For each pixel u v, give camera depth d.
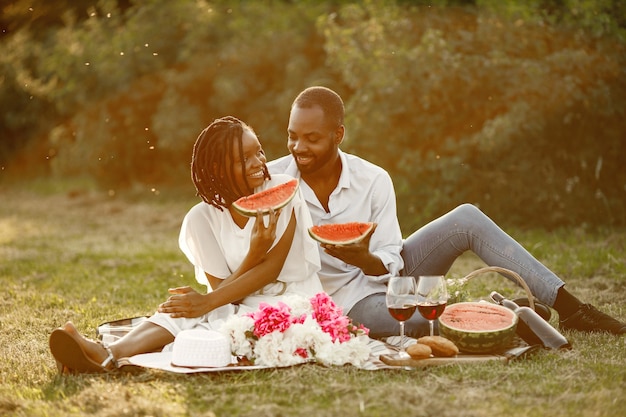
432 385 3.61
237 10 13.73
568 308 4.59
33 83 15.80
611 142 9.40
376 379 3.74
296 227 4.39
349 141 10.00
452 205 9.61
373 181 4.68
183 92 13.59
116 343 4.02
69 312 5.73
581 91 9.11
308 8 12.87
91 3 16.81
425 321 4.32
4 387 3.81
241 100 13.26
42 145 18.23
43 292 6.62
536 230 9.23
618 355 4.10
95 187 15.53
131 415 3.30
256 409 3.35
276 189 4.19
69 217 12.41
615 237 8.40
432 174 9.80
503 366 3.87
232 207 4.36
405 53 9.61
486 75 9.38
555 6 9.60
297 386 3.61
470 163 9.70
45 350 4.57
